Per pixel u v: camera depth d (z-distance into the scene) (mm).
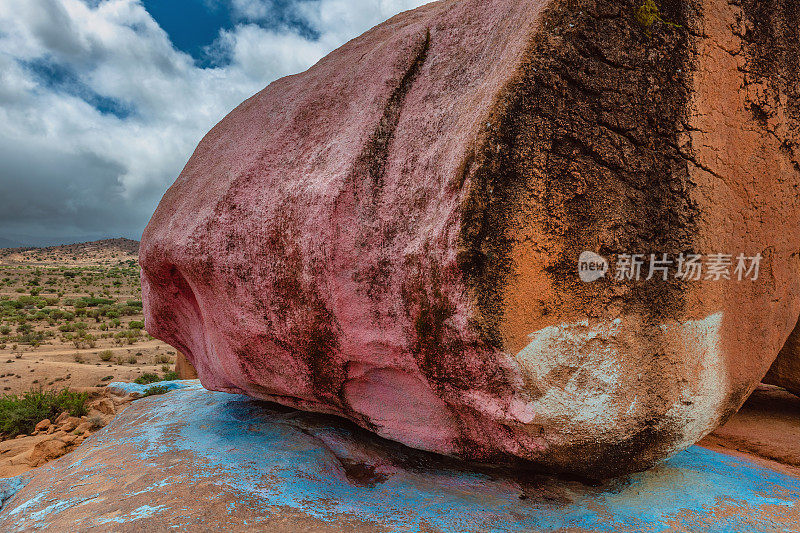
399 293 1902
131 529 1766
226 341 2768
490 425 1890
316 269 2152
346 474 2338
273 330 2449
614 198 1720
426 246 1767
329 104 2650
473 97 1894
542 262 1624
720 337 1955
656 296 1781
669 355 1810
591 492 2096
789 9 2102
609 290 1699
